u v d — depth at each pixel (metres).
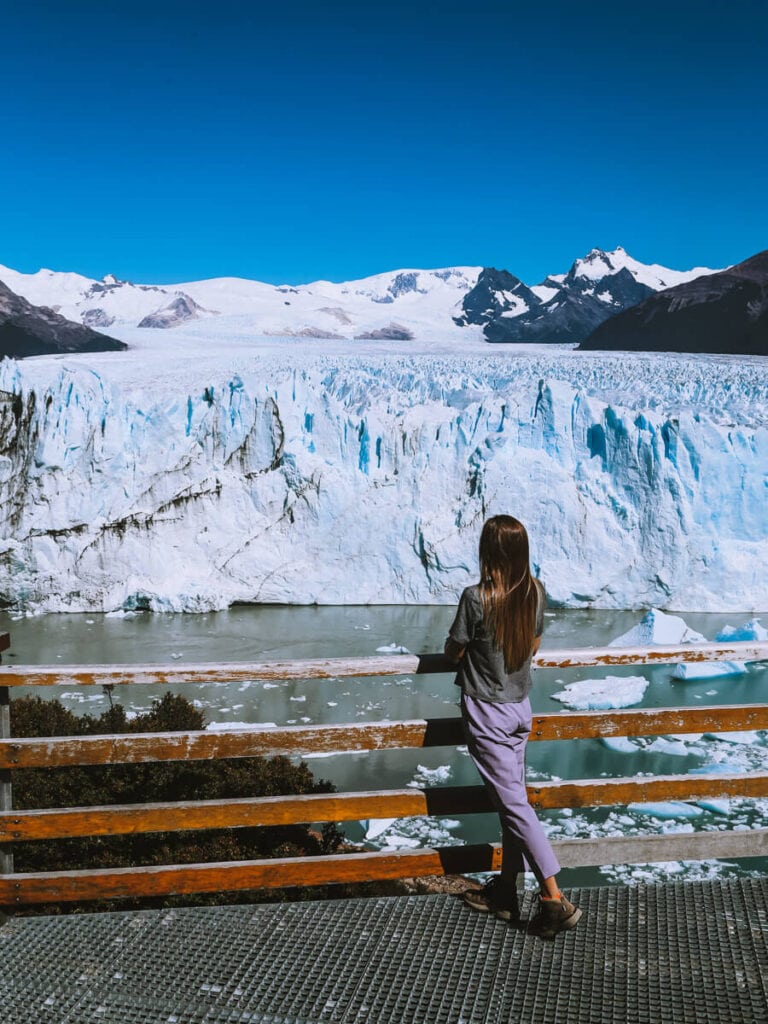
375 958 2.54
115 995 2.40
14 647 20.95
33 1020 2.32
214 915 2.77
